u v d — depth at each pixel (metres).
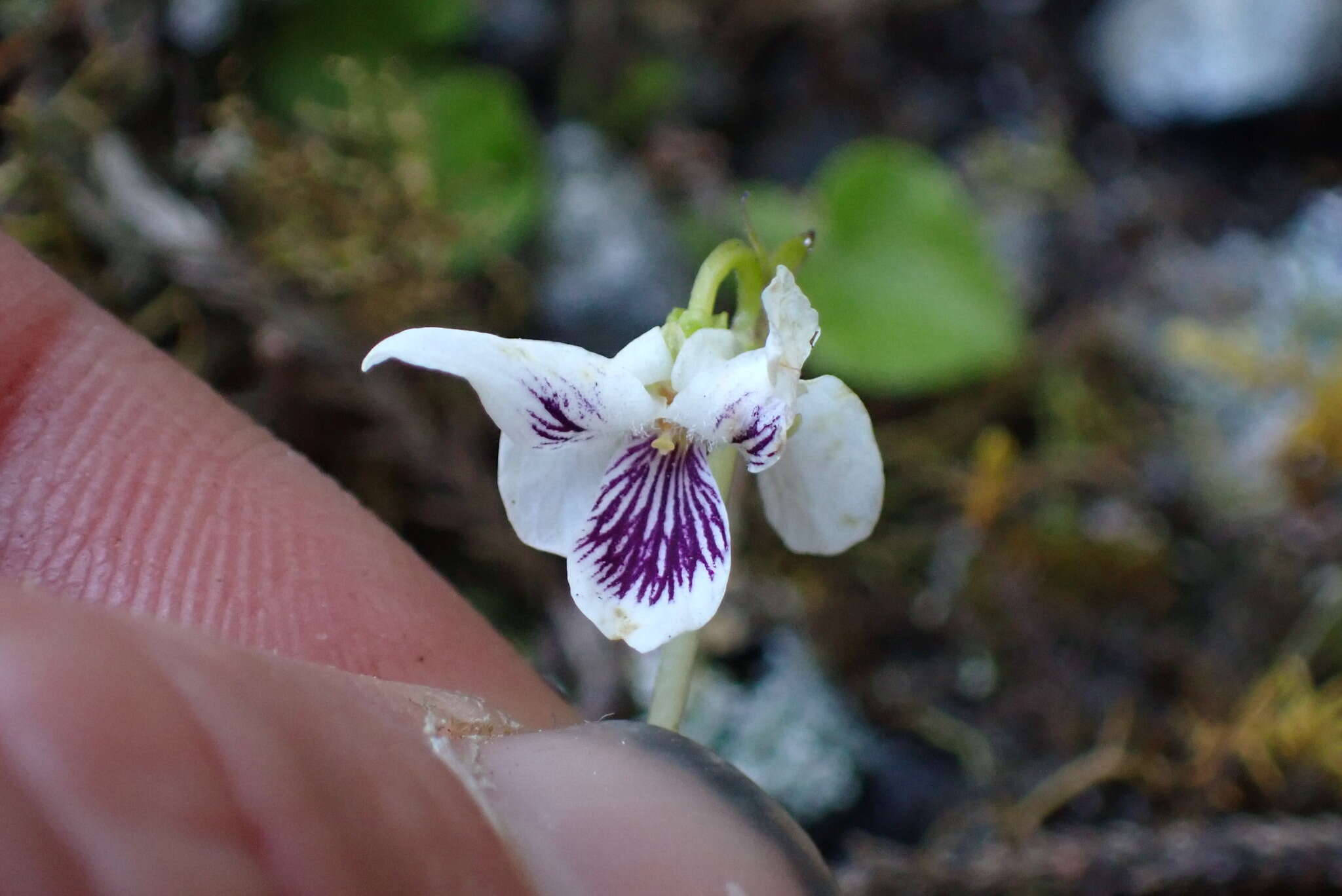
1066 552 0.11
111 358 0.09
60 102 0.11
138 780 0.07
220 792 0.07
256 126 0.11
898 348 0.11
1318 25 0.12
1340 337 0.11
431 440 0.10
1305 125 0.13
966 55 0.14
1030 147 0.13
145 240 0.10
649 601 0.08
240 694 0.07
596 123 0.12
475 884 0.08
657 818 0.08
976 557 0.11
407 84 0.11
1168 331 0.12
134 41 0.11
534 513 0.09
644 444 0.09
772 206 0.11
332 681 0.08
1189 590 0.11
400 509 0.11
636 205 0.11
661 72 0.12
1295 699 0.10
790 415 0.08
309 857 0.07
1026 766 0.10
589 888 0.08
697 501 0.08
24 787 0.07
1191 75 0.13
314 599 0.09
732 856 0.08
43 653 0.07
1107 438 0.11
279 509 0.09
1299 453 0.11
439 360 0.08
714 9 0.13
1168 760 0.10
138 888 0.07
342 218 0.11
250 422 0.09
